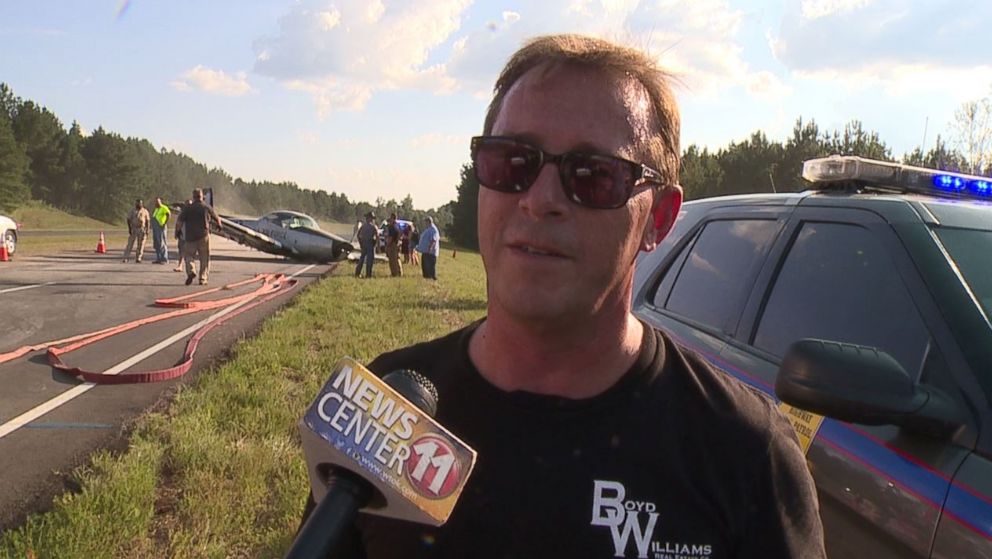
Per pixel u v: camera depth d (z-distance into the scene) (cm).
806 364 177
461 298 1469
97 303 1166
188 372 671
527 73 117
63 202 9475
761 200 329
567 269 111
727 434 112
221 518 355
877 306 226
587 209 111
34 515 342
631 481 108
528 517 108
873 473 188
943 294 205
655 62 120
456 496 95
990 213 243
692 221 378
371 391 97
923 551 167
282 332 887
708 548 107
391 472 93
